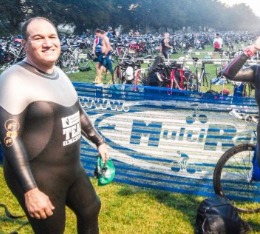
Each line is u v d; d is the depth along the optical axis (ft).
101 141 8.60
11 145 6.36
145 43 81.00
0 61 49.47
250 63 28.12
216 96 14.24
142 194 14.26
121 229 11.77
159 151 15.02
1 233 11.47
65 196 7.50
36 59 6.82
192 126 14.52
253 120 14.06
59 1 149.79
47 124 6.82
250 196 13.67
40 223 7.30
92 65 56.95
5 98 6.44
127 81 34.37
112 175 9.07
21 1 122.52
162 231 11.68
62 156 7.11
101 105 15.60
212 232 10.62
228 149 13.41
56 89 6.99
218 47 72.23
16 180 6.82
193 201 13.78
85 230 8.12
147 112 15.01
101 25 174.81
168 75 31.04
